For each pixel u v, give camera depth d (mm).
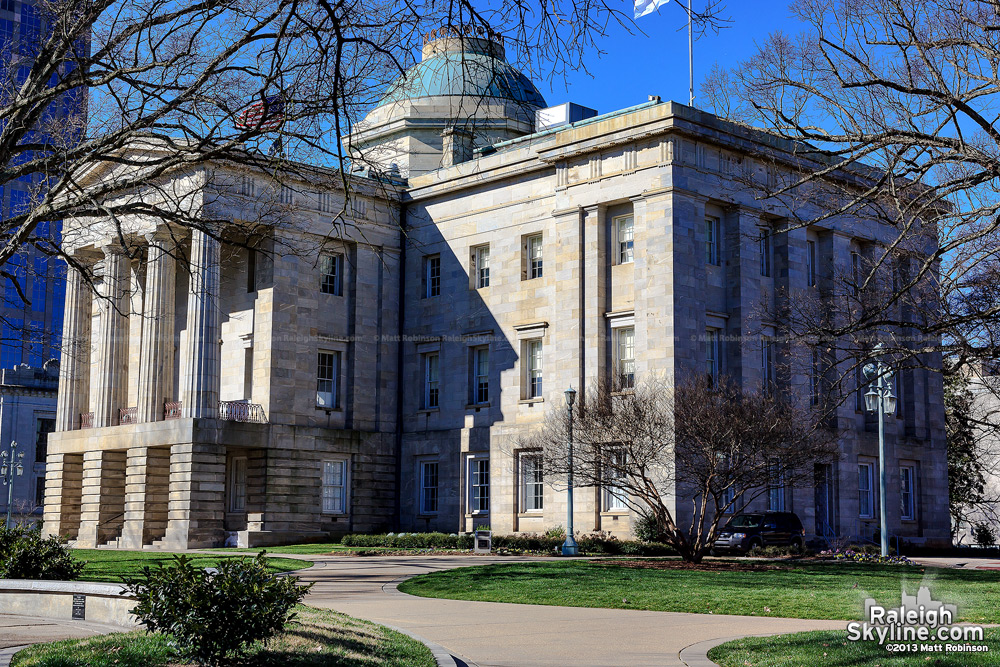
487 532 52750
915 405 63844
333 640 17453
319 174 24766
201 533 55281
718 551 49344
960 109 21047
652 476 50281
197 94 22484
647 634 20703
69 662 15234
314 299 60719
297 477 58719
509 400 58812
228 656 15703
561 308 56125
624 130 54031
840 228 58500
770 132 24234
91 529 60562
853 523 58062
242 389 60500
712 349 54438
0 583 23734
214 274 56500
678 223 52406
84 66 21812
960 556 58188
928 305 31453
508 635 20453
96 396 62312
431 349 63000
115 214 23047
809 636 19391
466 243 62156
